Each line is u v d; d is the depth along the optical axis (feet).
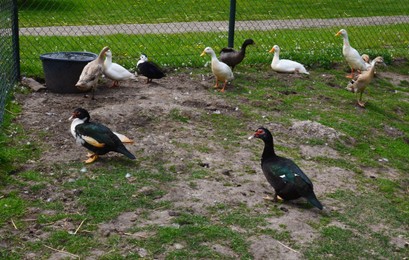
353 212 21.76
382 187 23.53
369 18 51.83
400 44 42.86
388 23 49.85
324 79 33.47
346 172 24.20
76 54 29.99
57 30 40.06
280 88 31.35
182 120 26.55
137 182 22.06
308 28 45.55
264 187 22.61
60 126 25.40
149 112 26.71
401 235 21.01
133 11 47.75
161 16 46.83
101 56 28.19
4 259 18.29
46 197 21.11
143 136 25.02
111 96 28.58
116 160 23.29
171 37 39.83
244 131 26.40
